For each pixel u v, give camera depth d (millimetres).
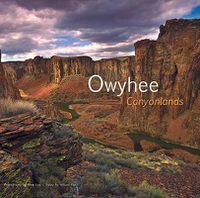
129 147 71125
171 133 82188
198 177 19344
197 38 84562
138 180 14508
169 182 15844
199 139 73375
